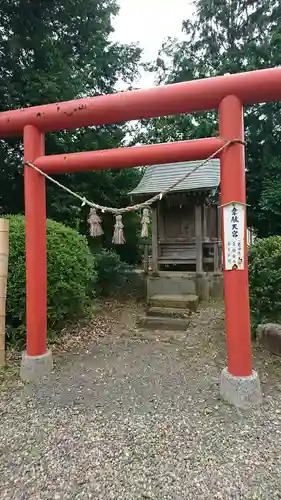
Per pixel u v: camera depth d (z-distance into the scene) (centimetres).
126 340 489
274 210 907
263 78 283
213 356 409
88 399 298
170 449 224
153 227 757
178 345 461
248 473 201
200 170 787
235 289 289
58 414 273
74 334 505
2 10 652
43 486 194
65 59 762
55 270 450
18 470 208
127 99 316
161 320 568
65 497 186
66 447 229
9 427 255
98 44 870
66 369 370
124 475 201
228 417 263
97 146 807
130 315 639
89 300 598
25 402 294
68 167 343
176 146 312
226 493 186
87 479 199
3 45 666
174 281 718
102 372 362
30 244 349
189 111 314
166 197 735
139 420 261
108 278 767
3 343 369
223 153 298
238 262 288
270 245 434
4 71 681
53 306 456
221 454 219
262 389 310
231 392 284
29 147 349
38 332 352
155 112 318
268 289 413
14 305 421
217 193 755
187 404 285
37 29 687
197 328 537
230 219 292
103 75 966
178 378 343
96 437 239
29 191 350
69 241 482
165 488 190
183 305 633
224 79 292
